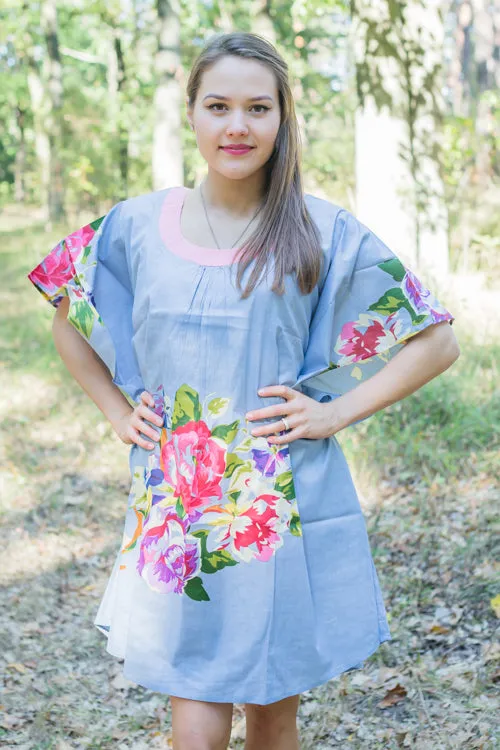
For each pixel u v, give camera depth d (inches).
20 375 323.6
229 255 90.0
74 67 1190.3
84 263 98.3
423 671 135.4
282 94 89.7
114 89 887.1
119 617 93.3
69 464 244.2
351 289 93.4
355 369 98.0
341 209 93.8
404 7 307.9
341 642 92.3
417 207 316.2
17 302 434.9
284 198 90.4
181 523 89.7
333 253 92.1
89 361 102.4
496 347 253.6
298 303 90.1
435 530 179.6
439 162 319.9
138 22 837.2
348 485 95.5
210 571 89.7
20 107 1349.7
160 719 134.7
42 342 366.0
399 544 177.5
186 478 89.9
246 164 88.7
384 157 311.7
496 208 379.6
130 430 94.2
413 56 310.0
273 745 99.2
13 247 649.6
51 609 168.6
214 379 89.2
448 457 207.3
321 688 135.4
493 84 784.9
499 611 142.1
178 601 89.5
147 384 94.2
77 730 131.1
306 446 92.4
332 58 823.1
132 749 126.5
